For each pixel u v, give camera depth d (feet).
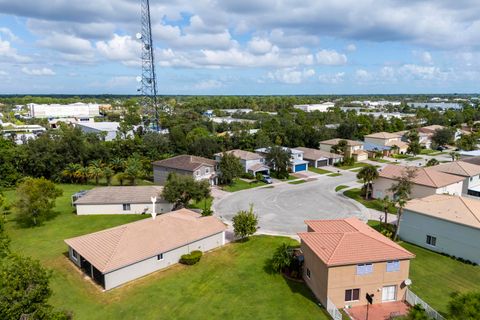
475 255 117.29
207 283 105.29
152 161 263.70
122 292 99.60
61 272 110.11
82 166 240.53
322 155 295.28
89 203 167.22
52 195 156.46
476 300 71.26
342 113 610.65
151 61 340.80
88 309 91.20
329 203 188.55
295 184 232.73
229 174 222.48
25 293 65.16
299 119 504.84
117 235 113.80
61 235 142.10
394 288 97.55
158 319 87.61
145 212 170.30
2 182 219.41
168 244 116.16
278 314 90.07
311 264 101.91
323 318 88.99
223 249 130.31
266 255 124.67
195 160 230.07
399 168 193.47
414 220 134.31
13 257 80.38
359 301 94.79
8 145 260.42
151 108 414.41
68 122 562.66
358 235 102.17
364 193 202.08
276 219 163.22
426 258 122.42
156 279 107.45
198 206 180.65
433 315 86.33
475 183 197.98
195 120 510.17
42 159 234.58
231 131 426.51
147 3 328.29
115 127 425.28
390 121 499.92
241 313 90.22
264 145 332.60
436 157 337.93
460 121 540.93
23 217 161.38
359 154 319.47
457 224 121.08
